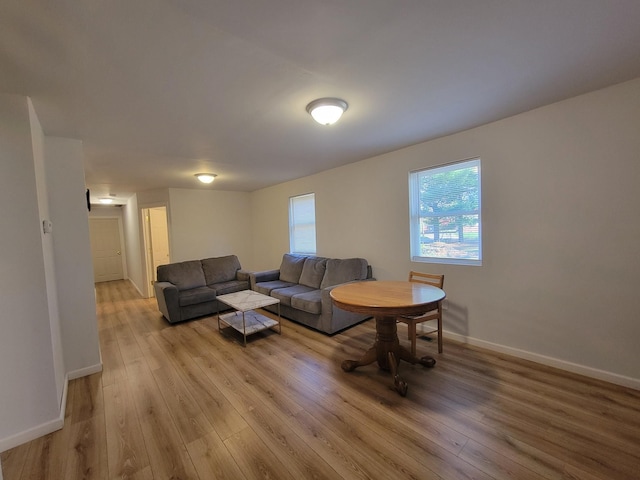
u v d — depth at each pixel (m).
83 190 2.65
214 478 1.46
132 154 3.22
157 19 1.21
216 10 1.18
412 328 2.58
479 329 2.88
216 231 6.09
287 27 1.30
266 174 4.64
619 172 2.07
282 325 3.81
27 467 1.58
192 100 1.99
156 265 6.17
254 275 4.74
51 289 2.11
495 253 2.72
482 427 1.76
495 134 2.65
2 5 1.09
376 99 2.09
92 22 1.21
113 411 2.04
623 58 1.68
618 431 1.68
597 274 2.20
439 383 2.25
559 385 2.16
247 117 2.31
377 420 1.86
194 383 2.39
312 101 2.07
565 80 1.94
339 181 4.26
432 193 3.26
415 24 1.32
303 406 2.03
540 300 2.48
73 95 1.84
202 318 4.28
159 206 5.66
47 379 1.86
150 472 1.51
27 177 1.83
